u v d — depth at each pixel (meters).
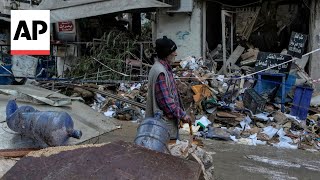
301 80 9.55
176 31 11.56
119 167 2.58
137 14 14.05
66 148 2.87
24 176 2.57
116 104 8.69
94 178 2.48
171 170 2.61
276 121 7.69
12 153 3.75
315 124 7.82
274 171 5.18
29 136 4.12
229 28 12.25
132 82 9.97
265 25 12.24
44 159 2.72
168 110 3.45
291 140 6.81
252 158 5.74
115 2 10.66
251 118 7.71
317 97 9.53
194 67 10.11
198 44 11.40
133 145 2.88
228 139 6.74
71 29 12.70
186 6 11.05
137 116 8.09
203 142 6.54
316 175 5.07
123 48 11.30
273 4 12.07
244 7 12.32
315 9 10.65
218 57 12.08
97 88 9.62
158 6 10.40
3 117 5.35
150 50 11.54
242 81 9.38
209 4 12.38
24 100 6.71
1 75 10.41
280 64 9.05
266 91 8.99
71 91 9.60
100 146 2.86
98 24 13.07
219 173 4.97
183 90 7.98
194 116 7.68
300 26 11.63
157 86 3.46
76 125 6.15
